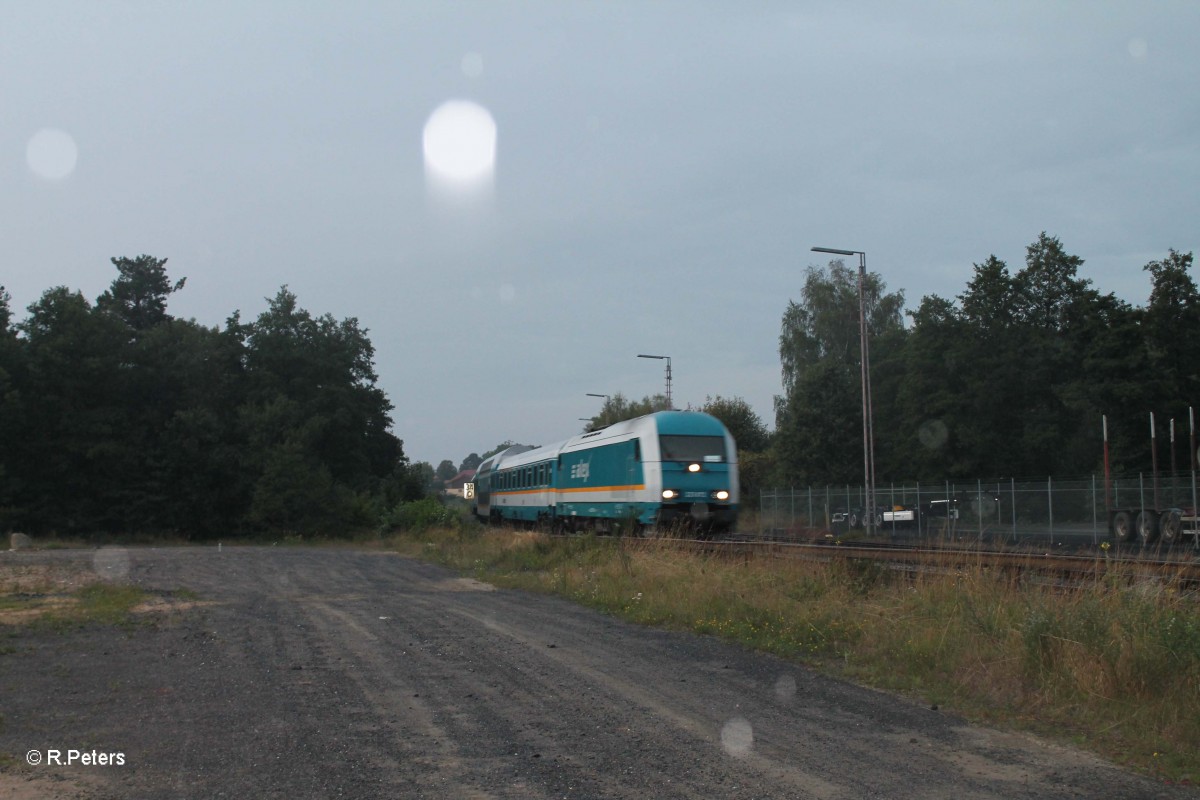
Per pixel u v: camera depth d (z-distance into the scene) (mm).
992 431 53219
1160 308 46625
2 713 7523
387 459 79875
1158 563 12406
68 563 25469
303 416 67000
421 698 8102
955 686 8430
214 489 55750
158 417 56625
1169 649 8031
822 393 63656
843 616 11578
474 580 20156
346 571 22562
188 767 6066
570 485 32875
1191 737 6746
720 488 26625
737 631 11500
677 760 6250
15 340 51844
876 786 5719
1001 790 5656
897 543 25469
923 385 55156
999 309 54906
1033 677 8297
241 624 12734
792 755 6371
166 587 18141
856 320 69625
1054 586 10836
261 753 6383
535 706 7812
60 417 51500
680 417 27141
